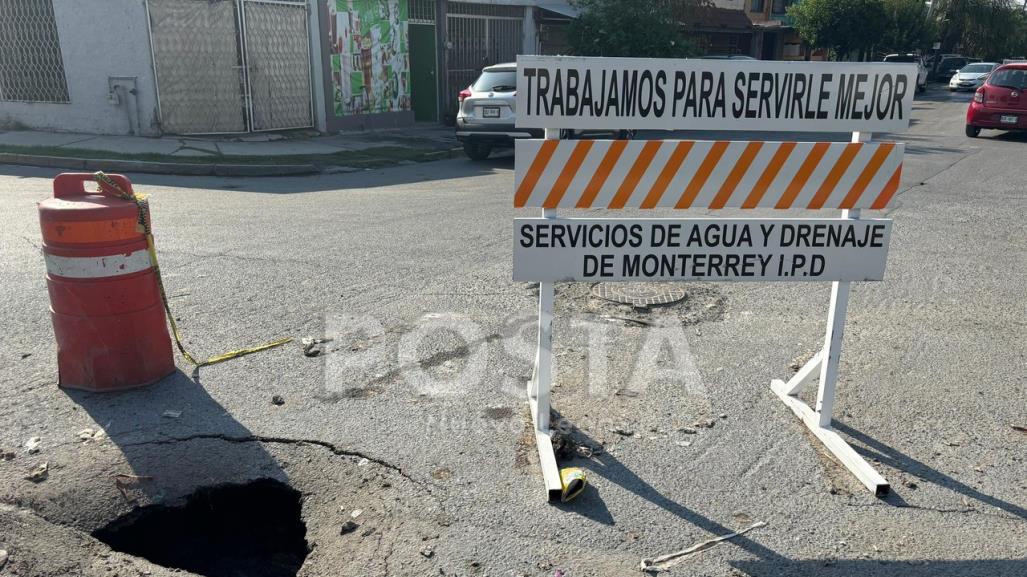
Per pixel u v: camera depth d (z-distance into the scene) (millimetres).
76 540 3051
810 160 3631
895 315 5574
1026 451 3777
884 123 3631
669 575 2887
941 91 39250
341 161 12703
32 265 6219
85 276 3951
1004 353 4922
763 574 2902
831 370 3793
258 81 15109
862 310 5668
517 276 3609
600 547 3027
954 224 8391
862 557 3004
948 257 7086
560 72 3434
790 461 3654
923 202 9594
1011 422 4055
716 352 4848
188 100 14297
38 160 11812
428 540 3047
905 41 42062
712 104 3533
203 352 4656
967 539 3121
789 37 38125
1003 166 12672
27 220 7707
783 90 3547
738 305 5691
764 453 3717
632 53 17672
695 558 2980
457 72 19578
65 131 14594
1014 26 55969
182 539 3434
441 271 6328
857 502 3352
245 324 5098
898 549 3055
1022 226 8320
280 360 4566
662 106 3514
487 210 8891
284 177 11680
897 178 3684
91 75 14125
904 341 5090
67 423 3822
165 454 3588
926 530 3174
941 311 5664
